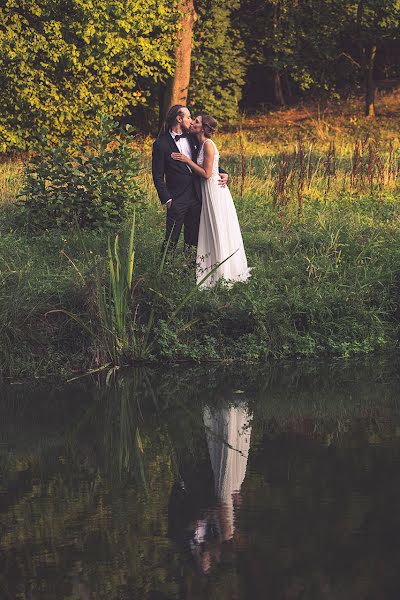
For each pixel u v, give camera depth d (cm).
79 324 995
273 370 955
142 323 1026
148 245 1123
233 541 513
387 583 462
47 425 761
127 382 911
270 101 3525
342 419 761
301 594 451
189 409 802
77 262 1112
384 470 624
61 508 571
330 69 3331
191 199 1093
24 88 2064
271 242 1241
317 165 1680
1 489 610
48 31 2069
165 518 550
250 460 656
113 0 2123
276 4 3125
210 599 446
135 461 662
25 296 1002
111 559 494
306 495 580
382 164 1638
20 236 1232
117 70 2184
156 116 2922
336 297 1081
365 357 1017
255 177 1619
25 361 970
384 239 1230
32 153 2159
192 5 2552
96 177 1291
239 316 1040
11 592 461
